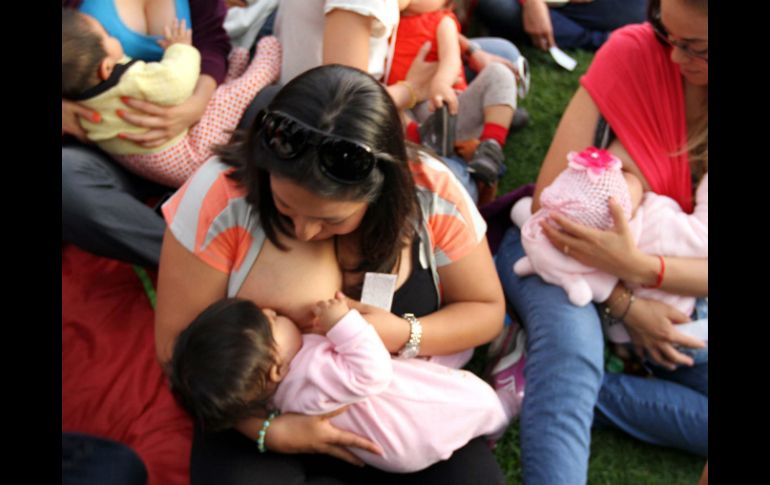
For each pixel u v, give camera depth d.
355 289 1.83
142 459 2.11
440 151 2.83
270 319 1.72
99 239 2.35
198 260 1.72
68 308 2.49
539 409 2.07
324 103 1.38
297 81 1.44
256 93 2.62
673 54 2.04
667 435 2.30
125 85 2.21
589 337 2.13
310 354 1.74
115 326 2.45
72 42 2.11
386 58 2.71
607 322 2.29
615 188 2.11
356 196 1.45
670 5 1.89
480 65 3.23
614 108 2.25
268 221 1.65
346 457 1.80
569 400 2.05
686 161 2.20
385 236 1.64
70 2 2.26
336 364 1.70
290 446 1.74
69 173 2.25
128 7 2.39
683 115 2.18
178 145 2.42
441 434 1.80
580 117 2.33
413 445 1.78
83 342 2.41
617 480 2.33
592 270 2.19
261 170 1.54
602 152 2.17
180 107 2.37
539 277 2.28
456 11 3.25
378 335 1.78
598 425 2.41
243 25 2.98
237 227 1.69
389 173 1.51
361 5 2.14
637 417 2.31
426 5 2.96
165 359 1.86
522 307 2.29
